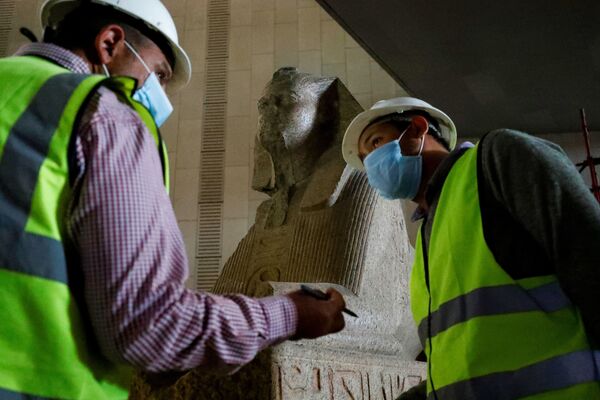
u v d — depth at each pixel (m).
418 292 1.38
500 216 1.16
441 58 5.09
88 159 0.89
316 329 1.05
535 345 1.08
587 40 4.67
